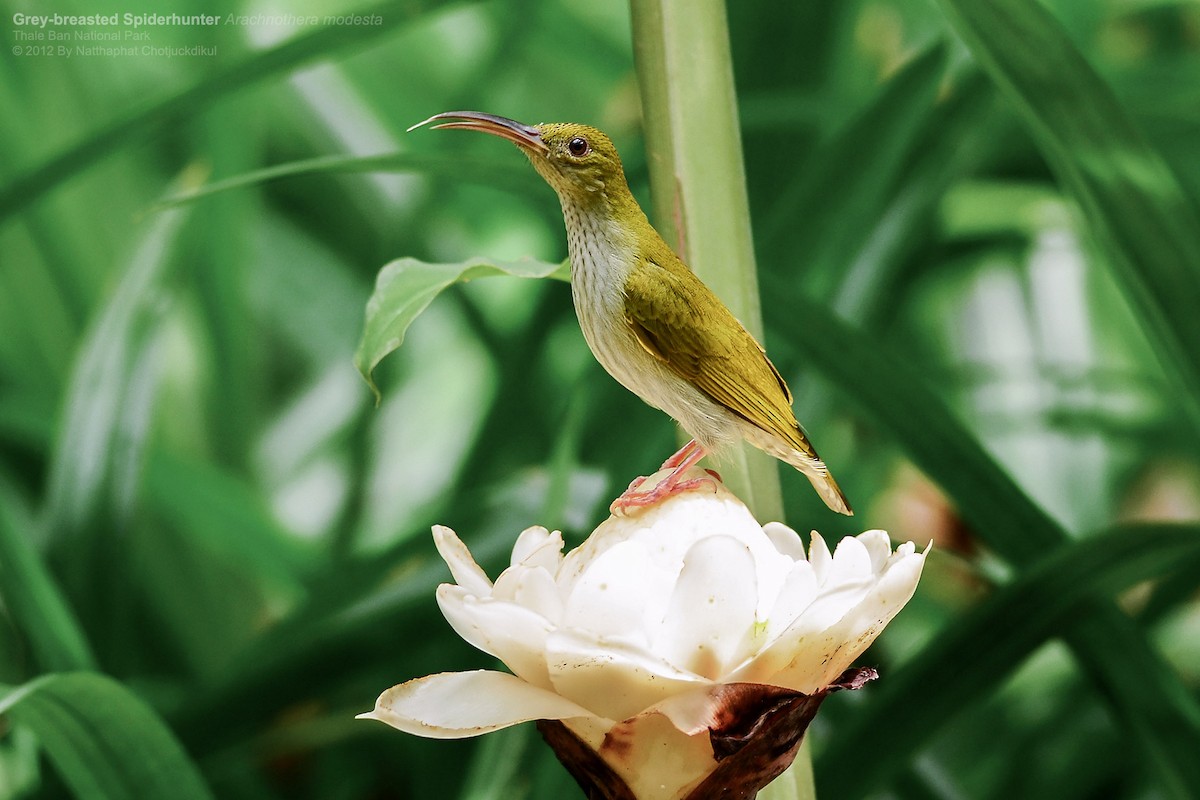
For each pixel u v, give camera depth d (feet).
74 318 14.21
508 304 17.20
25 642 13.35
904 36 16.02
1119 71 14.06
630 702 12.51
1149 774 13.65
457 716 12.51
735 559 12.51
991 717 14.01
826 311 13.20
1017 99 13.02
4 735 13.57
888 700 13.09
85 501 13.60
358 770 13.83
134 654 13.92
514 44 14.15
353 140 16.47
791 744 12.53
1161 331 13.07
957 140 13.61
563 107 18.98
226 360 14.16
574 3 18.78
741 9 13.92
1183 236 13.02
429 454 17.67
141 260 13.80
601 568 12.52
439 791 13.62
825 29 13.94
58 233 14.17
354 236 16.79
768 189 13.92
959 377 14.73
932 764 13.53
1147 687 13.11
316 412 17.46
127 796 12.94
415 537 13.51
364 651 13.37
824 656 12.52
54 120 14.42
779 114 13.84
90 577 13.58
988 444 15.75
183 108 13.47
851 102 13.83
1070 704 13.75
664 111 12.86
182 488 13.84
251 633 14.05
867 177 13.55
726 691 12.50
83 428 13.65
